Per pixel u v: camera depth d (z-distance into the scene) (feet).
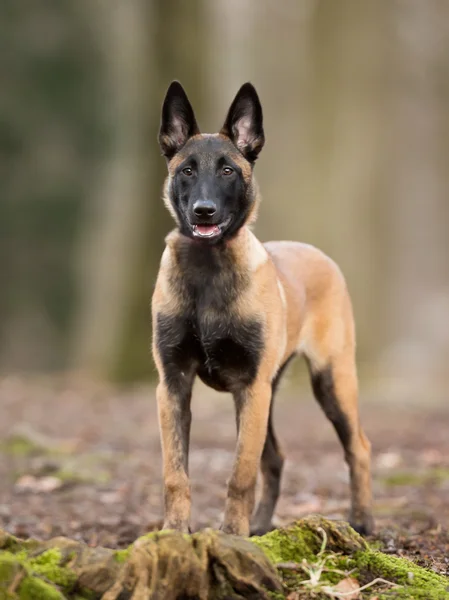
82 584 14.34
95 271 105.19
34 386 60.80
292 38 88.99
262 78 92.38
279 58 90.99
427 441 40.11
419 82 90.58
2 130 104.06
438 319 117.08
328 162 70.85
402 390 62.90
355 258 71.26
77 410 49.16
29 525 24.50
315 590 15.01
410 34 86.74
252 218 21.12
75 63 104.83
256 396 20.27
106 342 65.46
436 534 22.22
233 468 19.63
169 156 21.71
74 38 104.53
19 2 103.35
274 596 14.61
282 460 23.81
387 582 15.72
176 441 19.86
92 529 24.00
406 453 37.19
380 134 72.49
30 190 106.11
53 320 109.09
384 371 70.33
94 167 106.83
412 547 20.56
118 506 27.35
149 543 14.24
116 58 104.73
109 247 92.48
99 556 14.64
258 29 90.43
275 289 21.01
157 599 13.99
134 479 31.58
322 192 70.59
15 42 103.55
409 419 47.01
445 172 101.40
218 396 55.83
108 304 72.69
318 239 70.23
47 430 42.34
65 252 108.06
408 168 102.27
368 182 71.67
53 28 104.17
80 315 108.06
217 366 20.56
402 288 119.55
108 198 103.55
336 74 70.85
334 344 23.80
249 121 21.29
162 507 27.45
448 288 122.72
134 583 14.07
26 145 105.19
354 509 23.39
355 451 23.61
